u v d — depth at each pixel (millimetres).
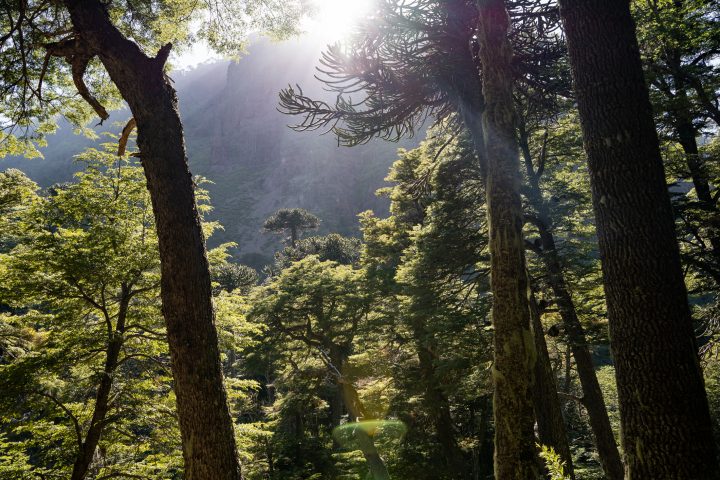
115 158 11062
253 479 15102
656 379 4188
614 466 11867
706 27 10805
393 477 17344
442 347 14148
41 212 10305
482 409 19484
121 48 5500
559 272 12383
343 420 26016
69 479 9680
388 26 8023
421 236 14102
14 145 9711
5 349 11773
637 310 4328
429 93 8953
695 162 12422
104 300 10203
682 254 12586
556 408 9445
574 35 4816
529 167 13117
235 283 41344
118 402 9867
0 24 7828
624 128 4543
